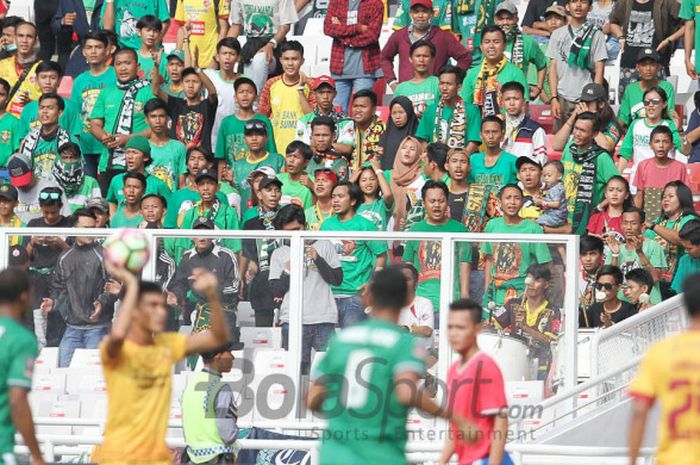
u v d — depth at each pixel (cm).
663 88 5884
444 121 5369
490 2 6156
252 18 6194
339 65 6116
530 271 4219
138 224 4969
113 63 5753
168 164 5434
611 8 6366
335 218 4681
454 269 4231
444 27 6194
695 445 2709
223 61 5891
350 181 4875
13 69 6247
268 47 6166
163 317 2950
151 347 2945
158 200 4934
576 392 4019
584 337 4566
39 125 5672
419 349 2764
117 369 2923
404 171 5066
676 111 6312
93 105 5694
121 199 5175
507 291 4225
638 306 4619
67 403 4269
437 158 5038
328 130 5275
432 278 4231
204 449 3653
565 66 5959
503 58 5684
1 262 4350
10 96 5988
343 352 2744
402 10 6259
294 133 5825
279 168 5400
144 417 2920
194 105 5706
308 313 4250
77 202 5281
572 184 5050
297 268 4262
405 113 5378
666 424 2738
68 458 4047
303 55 6438
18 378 2853
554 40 5988
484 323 4222
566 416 4197
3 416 2872
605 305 4641
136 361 2923
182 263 4284
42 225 4859
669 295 4844
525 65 6003
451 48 5966
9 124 5766
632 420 2791
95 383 4306
